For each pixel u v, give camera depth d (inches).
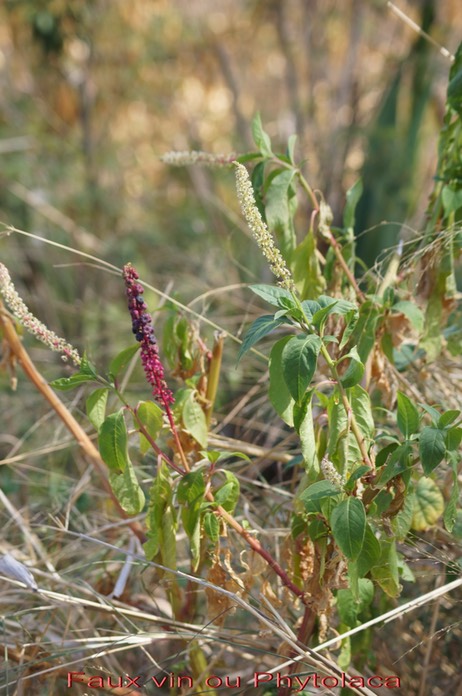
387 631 79.0
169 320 73.8
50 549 84.9
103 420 68.1
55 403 76.9
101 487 88.4
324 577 68.1
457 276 93.9
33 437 97.7
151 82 193.8
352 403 67.2
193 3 202.4
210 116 201.3
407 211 130.1
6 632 76.5
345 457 66.7
